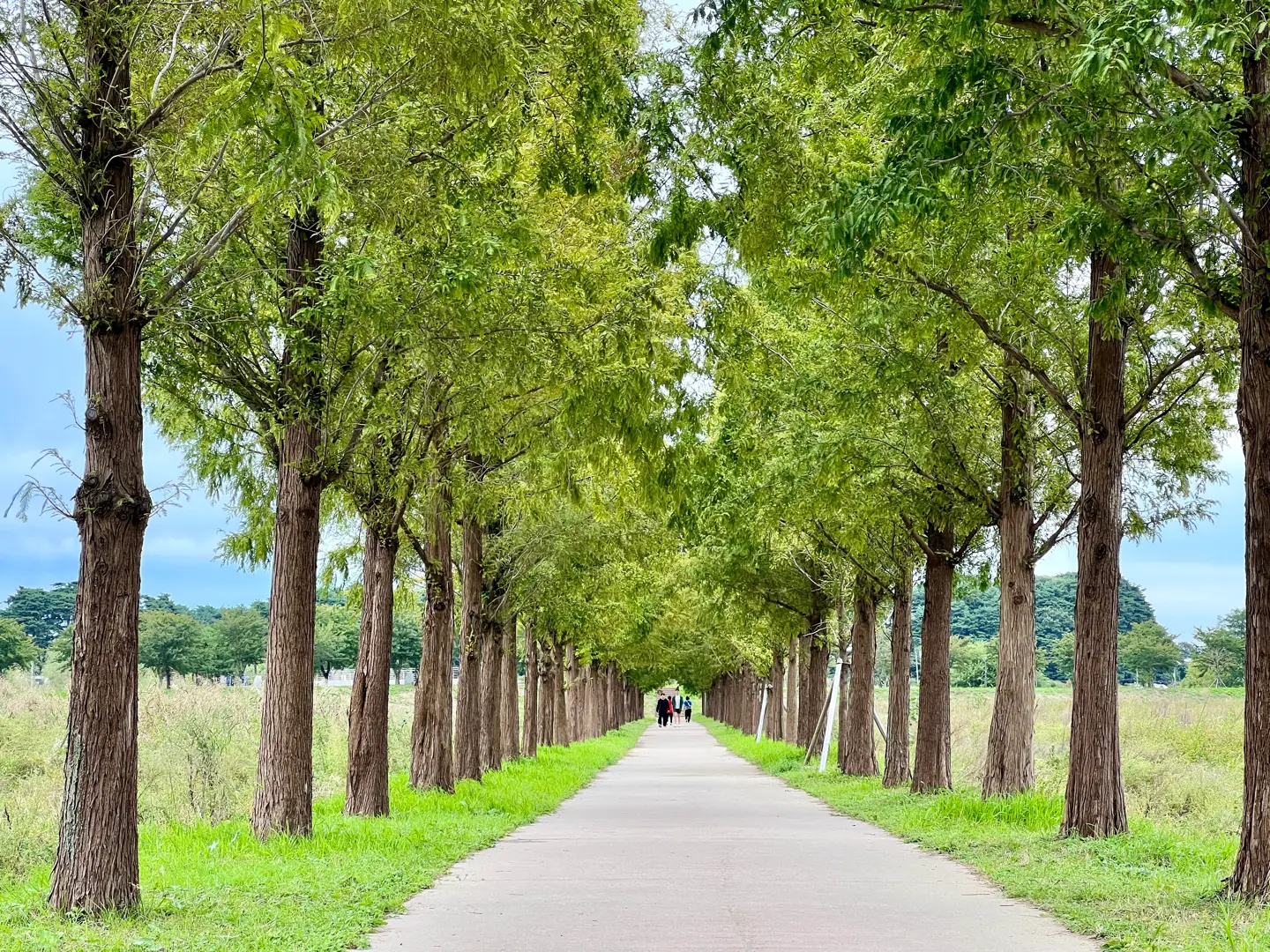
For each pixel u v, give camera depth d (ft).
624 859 46.06
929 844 50.60
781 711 184.03
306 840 46.34
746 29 39.24
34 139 31.86
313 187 29.32
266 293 42.04
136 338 31.91
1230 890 32.89
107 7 30.58
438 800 69.36
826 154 42.29
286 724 47.24
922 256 48.73
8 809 52.13
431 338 39.81
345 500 60.39
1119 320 46.01
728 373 54.49
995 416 65.10
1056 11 30.86
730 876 40.75
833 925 30.48
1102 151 34.09
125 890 30.73
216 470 51.80
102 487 31.04
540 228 44.96
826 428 63.36
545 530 90.99
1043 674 464.65
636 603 137.18
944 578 76.38
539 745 156.25
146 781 66.54
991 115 33.06
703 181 42.57
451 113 38.01
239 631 337.11
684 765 139.95
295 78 29.63
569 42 39.88
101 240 31.48
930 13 35.32
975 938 28.43
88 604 30.94
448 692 76.13
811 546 92.17
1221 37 26.89
